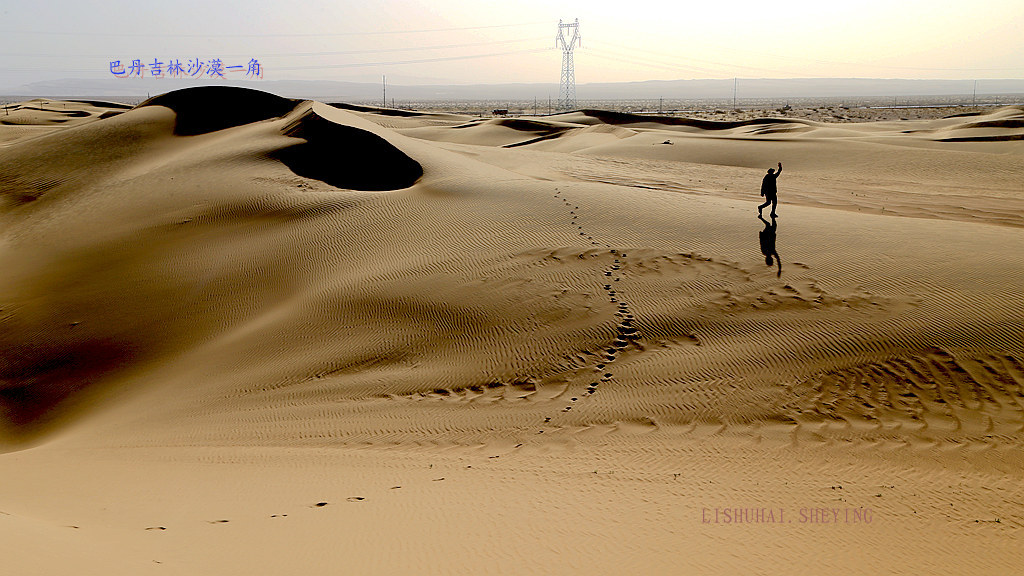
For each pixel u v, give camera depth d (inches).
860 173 2021.4
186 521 373.1
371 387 690.8
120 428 652.7
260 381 724.0
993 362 621.6
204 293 959.6
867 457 519.8
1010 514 428.5
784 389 623.2
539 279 836.6
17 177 1788.9
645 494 439.2
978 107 7436.0
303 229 1098.1
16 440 717.3
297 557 313.9
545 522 379.6
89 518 366.0
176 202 1362.0
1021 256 819.4
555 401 641.0
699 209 1045.8
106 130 2105.1
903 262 813.9
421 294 839.7
